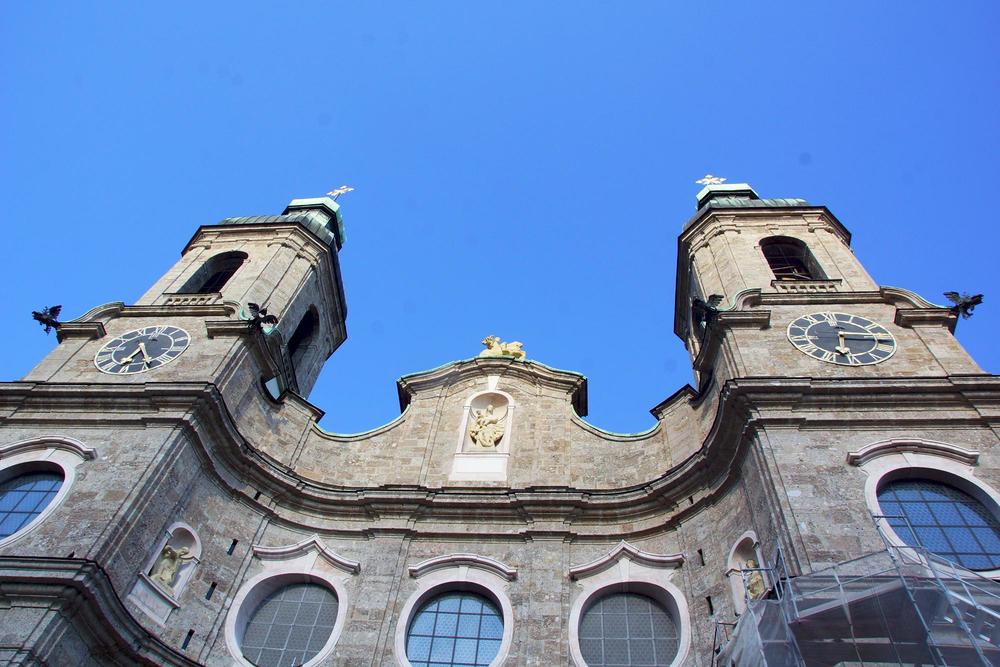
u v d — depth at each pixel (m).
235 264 34.25
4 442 22.59
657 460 26.22
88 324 27.44
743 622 16.23
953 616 14.73
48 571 17.84
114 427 22.89
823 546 18.08
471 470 26.84
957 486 19.89
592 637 21.88
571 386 29.88
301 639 22.08
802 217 33.34
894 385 21.89
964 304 25.55
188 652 20.67
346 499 25.25
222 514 23.62
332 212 39.78
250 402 26.72
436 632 22.30
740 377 23.23
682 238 34.12
